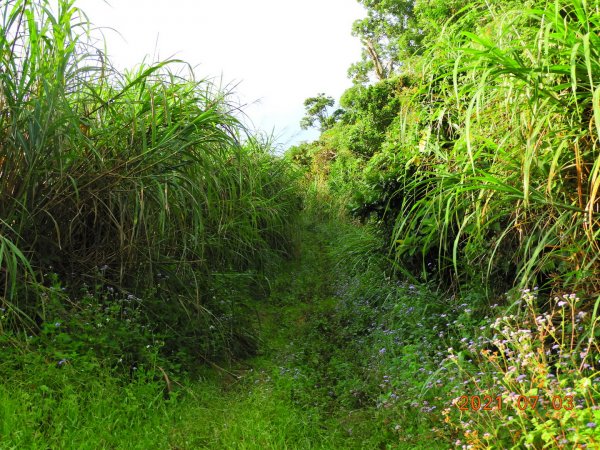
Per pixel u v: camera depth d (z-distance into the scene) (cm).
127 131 527
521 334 367
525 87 397
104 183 511
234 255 784
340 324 729
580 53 352
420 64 503
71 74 492
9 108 452
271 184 1072
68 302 488
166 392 471
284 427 420
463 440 341
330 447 402
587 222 383
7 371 391
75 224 517
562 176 404
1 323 418
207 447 397
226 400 488
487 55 374
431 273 673
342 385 511
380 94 1889
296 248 1128
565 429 291
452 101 548
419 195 679
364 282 802
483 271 546
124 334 466
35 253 488
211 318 596
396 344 556
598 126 305
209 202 586
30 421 350
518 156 429
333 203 1595
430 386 406
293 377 529
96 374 429
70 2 494
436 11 1382
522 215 454
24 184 450
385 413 419
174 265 585
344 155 2164
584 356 352
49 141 470
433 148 527
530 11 376
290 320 775
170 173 538
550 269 458
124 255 530
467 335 477
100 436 370
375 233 861
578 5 365
